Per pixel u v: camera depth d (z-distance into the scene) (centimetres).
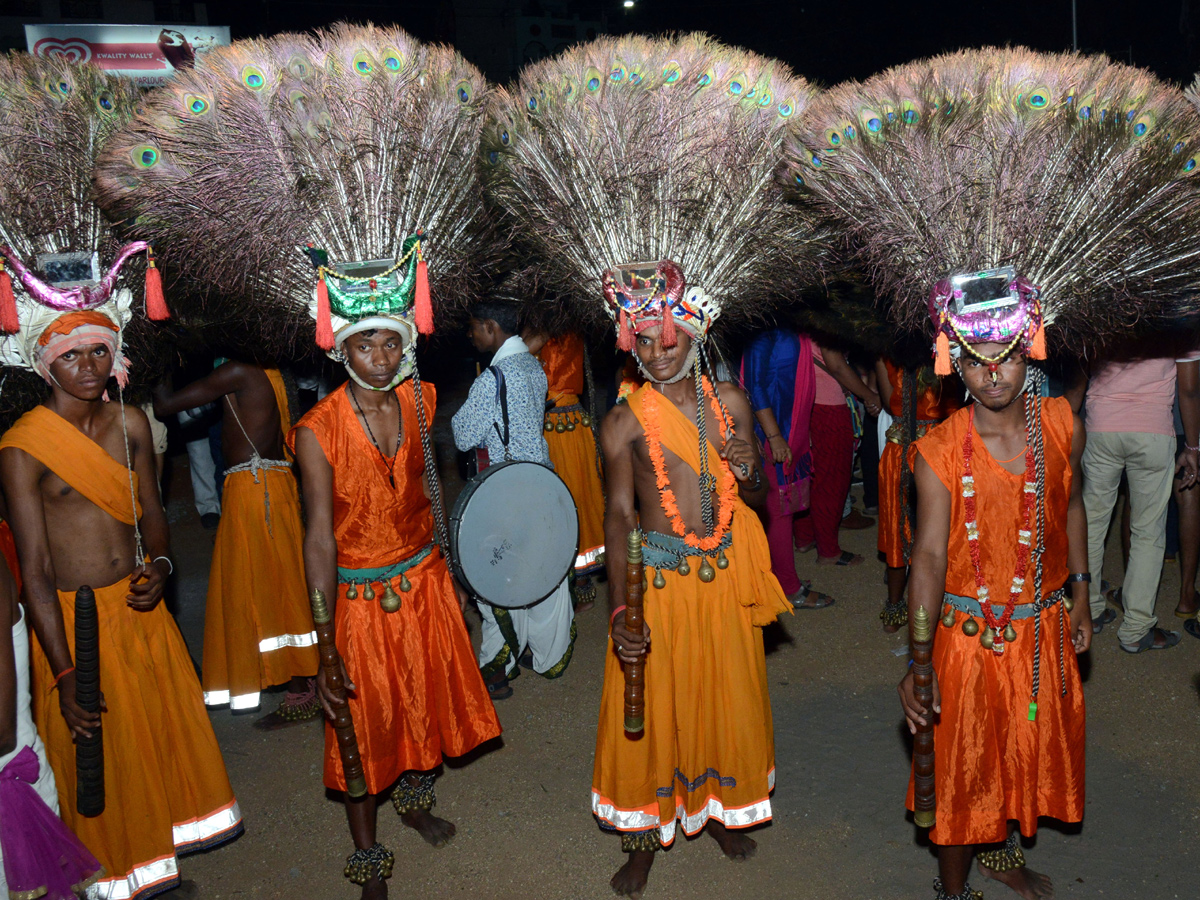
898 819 371
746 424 329
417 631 336
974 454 282
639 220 322
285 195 309
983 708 291
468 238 348
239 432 436
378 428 323
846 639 515
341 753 315
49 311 292
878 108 292
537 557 424
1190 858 341
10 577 249
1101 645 493
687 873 346
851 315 419
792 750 418
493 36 2005
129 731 318
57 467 299
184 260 327
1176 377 452
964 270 279
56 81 337
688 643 323
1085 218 276
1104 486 477
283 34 321
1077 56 295
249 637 447
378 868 340
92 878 279
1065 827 360
